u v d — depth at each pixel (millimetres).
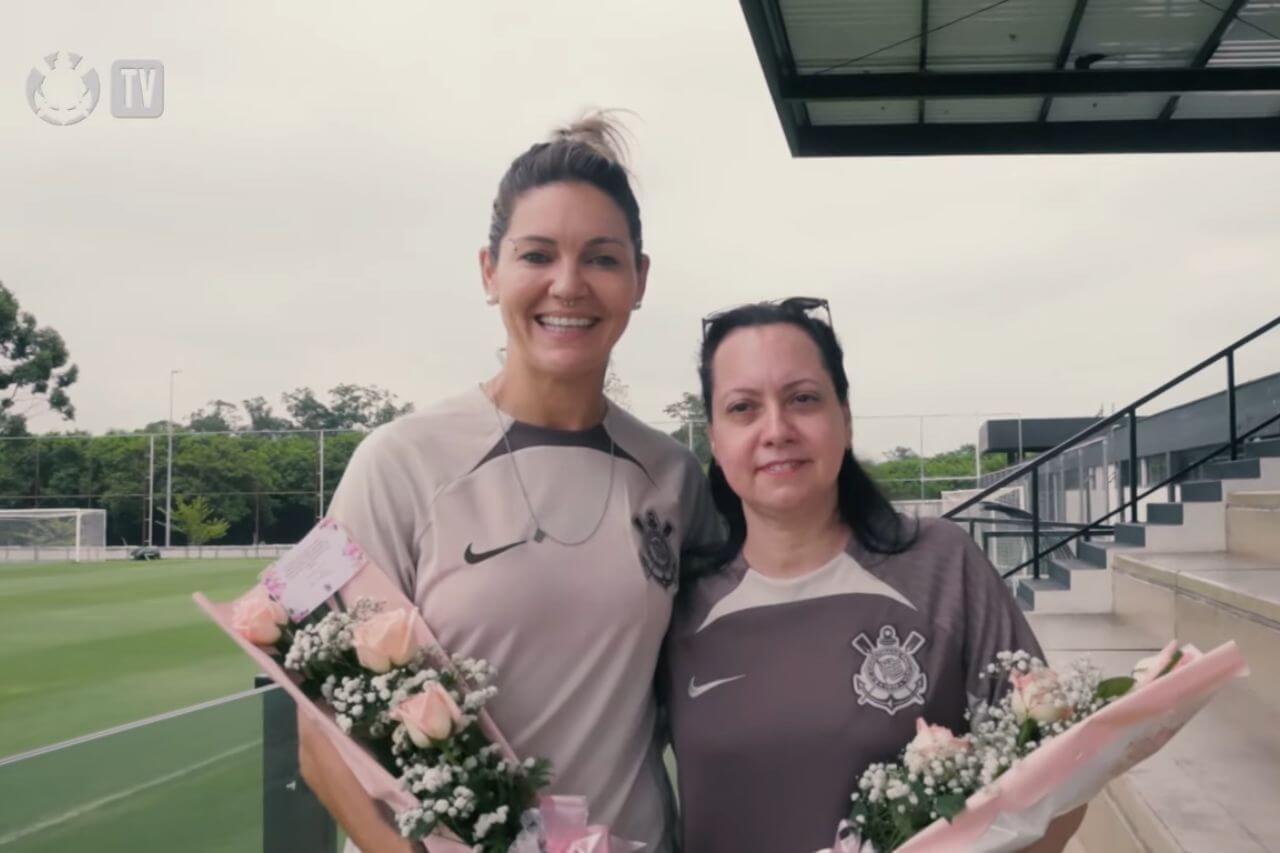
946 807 1549
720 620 1928
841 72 7688
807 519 1913
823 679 1815
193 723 2658
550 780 1822
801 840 1776
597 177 1967
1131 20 6836
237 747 2791
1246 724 3764
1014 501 17516
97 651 13336
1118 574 7441
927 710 1790
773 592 1916
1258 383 10602
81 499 46219
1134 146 7734
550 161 1970
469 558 1892
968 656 1854
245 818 2799
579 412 2045
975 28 6996
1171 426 12969
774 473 1859
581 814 1699
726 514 2072
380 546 1909
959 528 1962
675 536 2055
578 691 1876
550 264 1953
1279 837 2701
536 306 1962
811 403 1871
